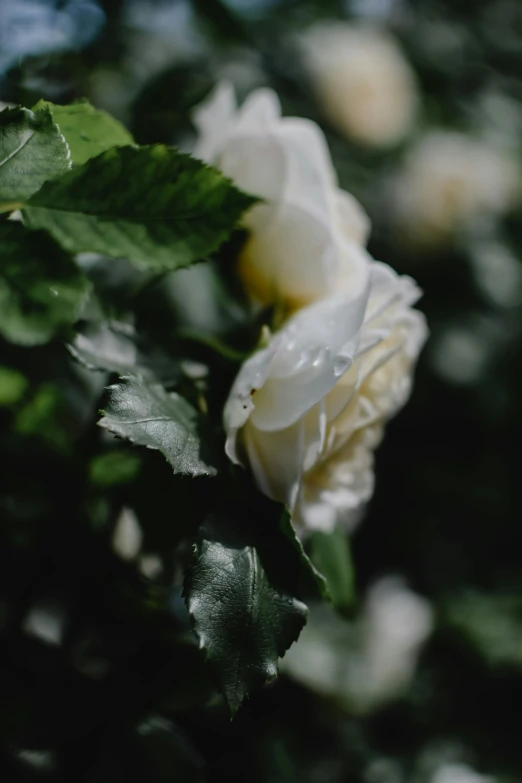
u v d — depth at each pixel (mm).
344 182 968
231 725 543
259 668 354
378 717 919
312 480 400
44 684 424
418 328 414
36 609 444
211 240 351
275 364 376
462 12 1220
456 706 968
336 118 938
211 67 693
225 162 418
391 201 1002
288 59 877
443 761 904
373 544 1059
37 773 419
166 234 349
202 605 355
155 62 643
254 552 367
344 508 402
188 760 440
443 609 1018
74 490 447
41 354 457
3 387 443
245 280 424
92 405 461
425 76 1162
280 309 417
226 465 380
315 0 1029
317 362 371
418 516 1070
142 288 455
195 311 480
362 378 386
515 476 1099
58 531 450
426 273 1045
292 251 410
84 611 445
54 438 452
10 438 452
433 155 1016
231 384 401
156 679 424
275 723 641
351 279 406
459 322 1042
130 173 339
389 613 947
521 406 1064
